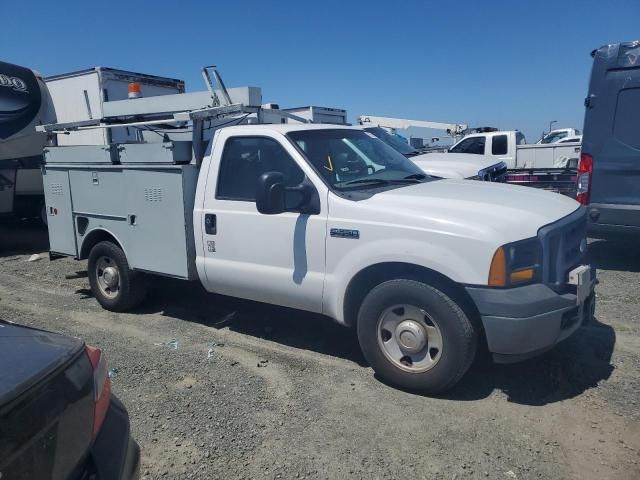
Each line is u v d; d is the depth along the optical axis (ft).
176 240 17.42
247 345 16.53
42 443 6.38
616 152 23.13
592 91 23.48
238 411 12.54
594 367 14.17
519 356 12.09
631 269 23.86
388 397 13.02
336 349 16.10
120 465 7.38
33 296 22.70
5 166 34.01
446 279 12.53
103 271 20.11
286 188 14.28
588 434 11.27
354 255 13.53
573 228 13.47
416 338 12.82
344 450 10.95
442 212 12.76
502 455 10.64
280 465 10.53
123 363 15.34
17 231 39.60
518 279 11.99
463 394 13.05
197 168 17.19
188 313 19.75
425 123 61.21
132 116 20.71
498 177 33.91
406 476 10.12
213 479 10.21
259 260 15.38
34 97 35.37
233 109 17.42
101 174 19.39
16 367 6.77
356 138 17.08
